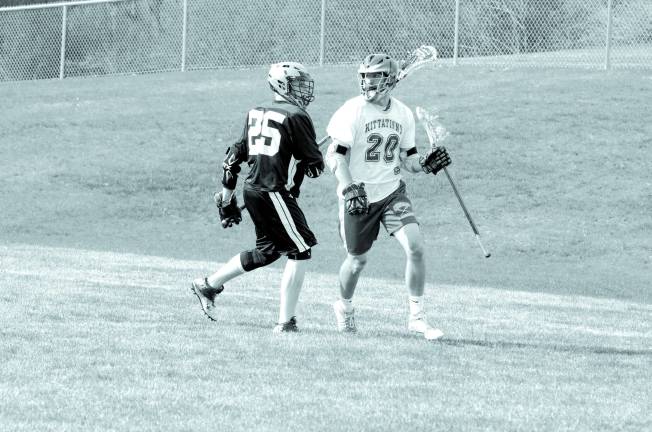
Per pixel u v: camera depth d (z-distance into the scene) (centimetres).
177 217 6250
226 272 2442
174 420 1554
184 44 9644
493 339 2461
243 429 1515
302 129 2330
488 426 1583
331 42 9219
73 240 5444
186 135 7581
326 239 5694
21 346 2077
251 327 2431
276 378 1869
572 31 8881
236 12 9631
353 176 2403
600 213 5841
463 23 8962
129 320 2462
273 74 2362
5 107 8606
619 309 3419
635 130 6819
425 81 8144
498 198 6119
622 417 1672
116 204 6450
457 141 6844
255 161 2358
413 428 1554
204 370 1909
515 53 8906
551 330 2725
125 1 9994
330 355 2103
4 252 4331
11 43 10519
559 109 7206
